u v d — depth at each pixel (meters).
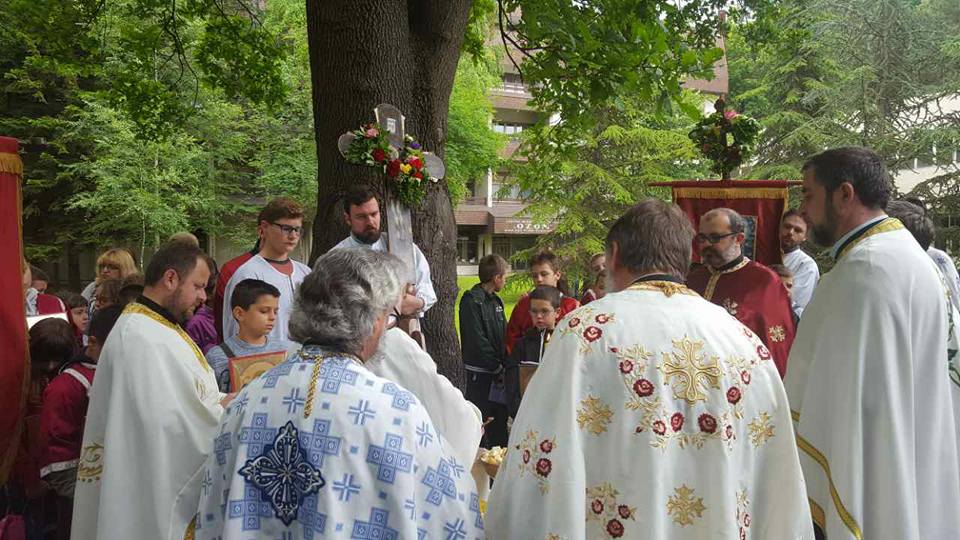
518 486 1.69
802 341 2.41
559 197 18.78
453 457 1.73
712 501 1.66
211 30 9.09
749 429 1.72
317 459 1.57
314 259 4.47
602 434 1.68
